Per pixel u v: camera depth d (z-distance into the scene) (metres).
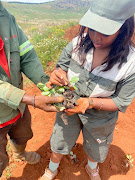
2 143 1.78
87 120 1.86
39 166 2.73
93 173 2.52
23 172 2.64
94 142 2.07
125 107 1.67
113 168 2.76
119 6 1.16
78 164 2.80
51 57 6.39
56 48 7.24
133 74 1.49
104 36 1.29
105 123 1.85
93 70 1.57
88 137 2.07
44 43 7.25
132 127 3.45
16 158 2.63
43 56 6.10
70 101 1.57
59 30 13.17
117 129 3.40
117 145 3.11
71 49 1.72
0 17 1.38
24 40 1.64
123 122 3.52
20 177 2.58
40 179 2.45
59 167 2.73
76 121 1.99
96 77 1.58
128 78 1.52
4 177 2.54
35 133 3.23
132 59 1.44
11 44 1.48
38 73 1.82
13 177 2.56
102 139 2.00
